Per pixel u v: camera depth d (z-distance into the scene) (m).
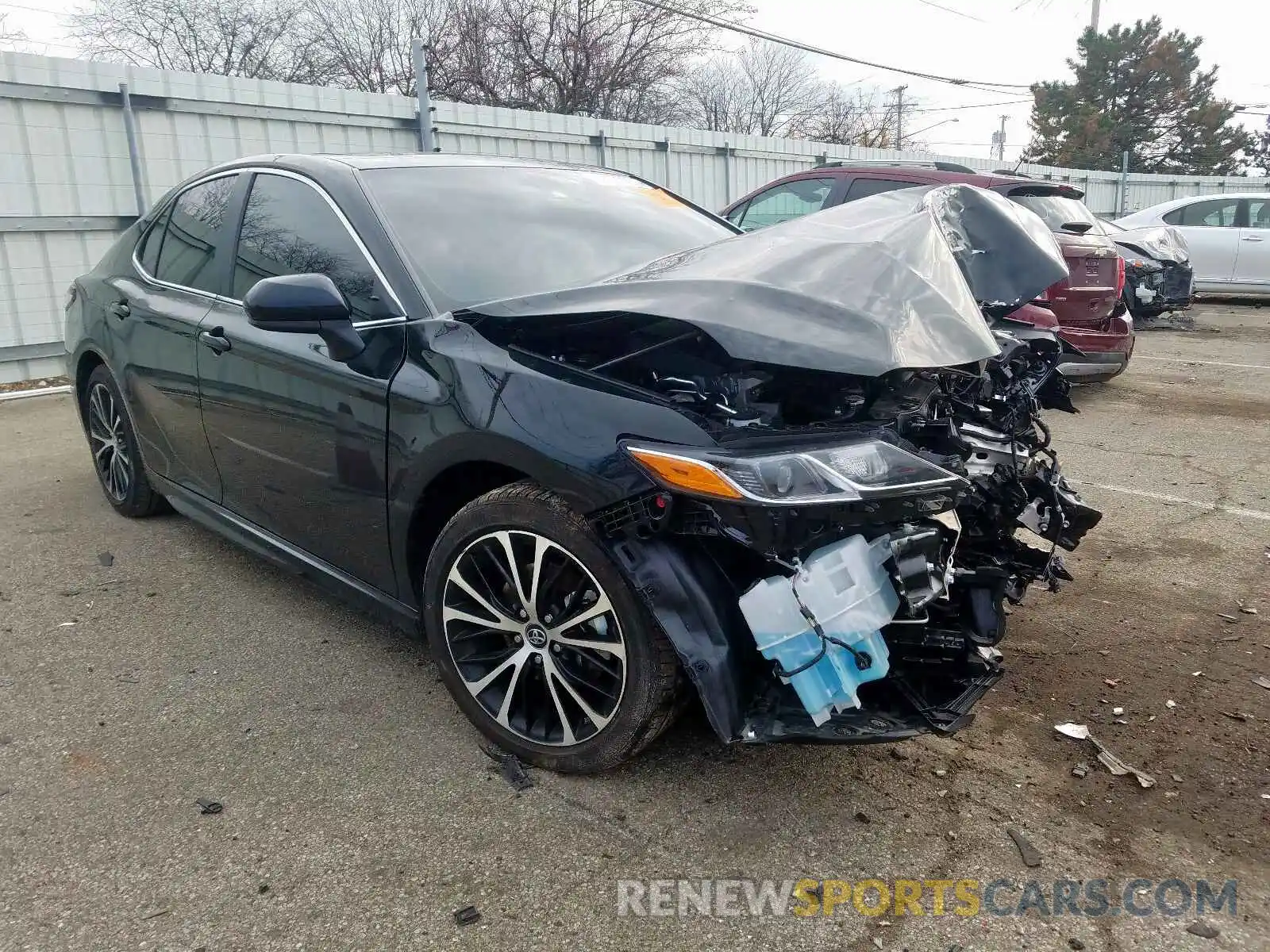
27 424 6.66
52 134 8.02
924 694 2.38
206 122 8.92
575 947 1.96
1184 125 45.28
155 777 2.52
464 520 2.53
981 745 2.71
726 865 2.21
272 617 3.51
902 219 2.84
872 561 2.19
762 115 40.88
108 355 4.13
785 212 8.18
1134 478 5.40
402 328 2.70
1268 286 14.30
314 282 2.59
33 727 2.77
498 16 25.72
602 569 2.28
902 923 2.04
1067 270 2.99
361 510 2.84
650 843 2.27
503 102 25.58
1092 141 42.03
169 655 3.21
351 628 3.42
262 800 2.43
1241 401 7.58
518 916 2.04
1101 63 45.03
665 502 2.13
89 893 2.10
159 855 2.22
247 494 3.41
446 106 10.80
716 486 2.06
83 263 8.37
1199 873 2.20
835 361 2.17
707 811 2.39
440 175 3.29
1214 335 11.92
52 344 8.27
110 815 2.37
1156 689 3.04
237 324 3.27
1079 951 1.96
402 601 2.86
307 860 2.21
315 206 3.13
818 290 2.40
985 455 2.81
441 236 2.97
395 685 3.02
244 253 3.38
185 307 3.60
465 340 2.58
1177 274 11.73
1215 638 3.39
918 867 2.21
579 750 2.46
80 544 4.24
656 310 2.32
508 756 2.62
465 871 2.18
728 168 14.44
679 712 2.40
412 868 2.19
